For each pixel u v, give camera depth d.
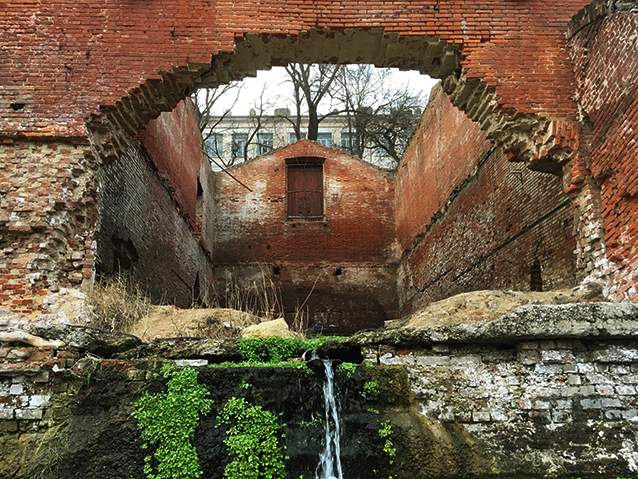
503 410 5.57
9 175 7.35
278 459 5.11
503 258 10.80
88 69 7.71
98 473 5.00
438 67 8.54
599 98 7.30
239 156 38.03
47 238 7.23
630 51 6.60
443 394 5.62
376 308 20.84
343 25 8.00
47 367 5.49
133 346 5.99
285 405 5.33
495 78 7.95
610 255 6.99
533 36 8.12
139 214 11.24
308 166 22.03
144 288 11.52
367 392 5.49
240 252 21.11
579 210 7.64
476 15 8.14
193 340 6.07
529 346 5.80
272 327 7.20
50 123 7.48
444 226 15.09
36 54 7.71
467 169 13.05
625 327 5.73
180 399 5.25
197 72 7.94
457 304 6.86
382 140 29.84
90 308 7.17
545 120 7.86
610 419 5.58
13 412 5.35
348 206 21.58
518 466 5.27
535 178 9.42
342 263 21.09
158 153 12.89
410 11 8.09
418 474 5.18
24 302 7.03
